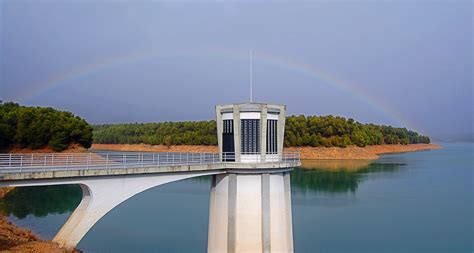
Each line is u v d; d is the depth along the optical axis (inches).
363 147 7076.8
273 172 1441.9
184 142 6747.1
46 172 1067.9
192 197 3385.8
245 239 1396.4
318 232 2449.6
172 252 1898.4
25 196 3319.4
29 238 1727.4
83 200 1207.6
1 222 2048.5
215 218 1475.1
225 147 1510.8
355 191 3870.6
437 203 3368.6
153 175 1282.0
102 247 1951.3
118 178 1216.2
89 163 1526.8
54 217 2573.8
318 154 6314.0
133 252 1856.5
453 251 2102.6
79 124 4662.9
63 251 1135.6
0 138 4446.4
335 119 6894.7
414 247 2164.1
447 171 5403.5
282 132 1526.8
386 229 2536.9
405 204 3316.9
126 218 2613.2
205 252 1881.2
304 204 3277.6
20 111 4746.6
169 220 2566.4
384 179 4611.2
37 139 4446.4
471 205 3287.4
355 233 2439.7
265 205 1402.6
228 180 1428.4
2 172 1026.1
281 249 1444.4
